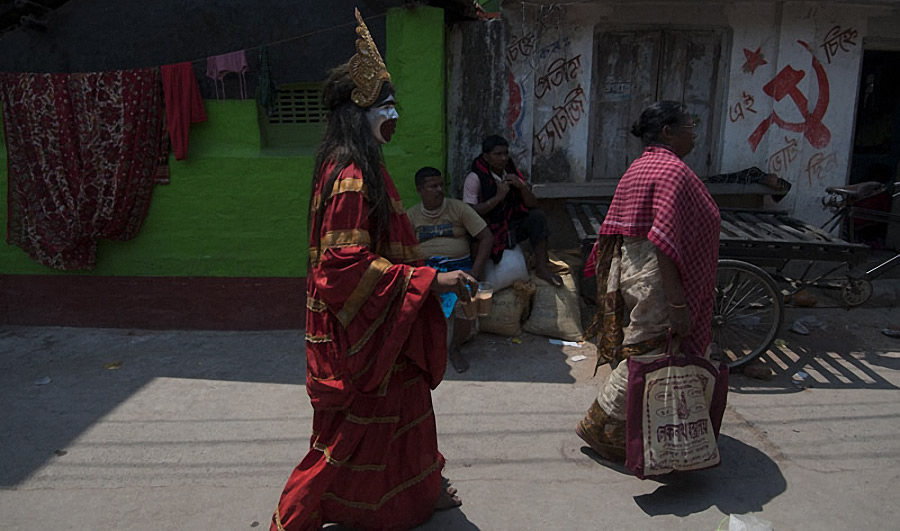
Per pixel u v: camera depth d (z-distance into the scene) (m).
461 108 5.26
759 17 5.49
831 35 5.56
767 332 4.45
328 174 2.18
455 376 4.11
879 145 7.35
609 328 3.01
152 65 4.73
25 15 4.63
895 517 2.65
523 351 4.49
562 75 5.50
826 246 3.98
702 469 2.81
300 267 4.96
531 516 2.71
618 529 2.62
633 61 5.61
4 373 4.27
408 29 4.61
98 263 5.00
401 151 4.78
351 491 2.36
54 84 4.66
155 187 4.86
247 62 4.68
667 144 2.81
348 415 2.27
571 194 5.55
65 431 3.49
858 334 4.74
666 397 2.77
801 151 5.74
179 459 3.21
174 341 4.84
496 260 4.61
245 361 4.45
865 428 3.38
